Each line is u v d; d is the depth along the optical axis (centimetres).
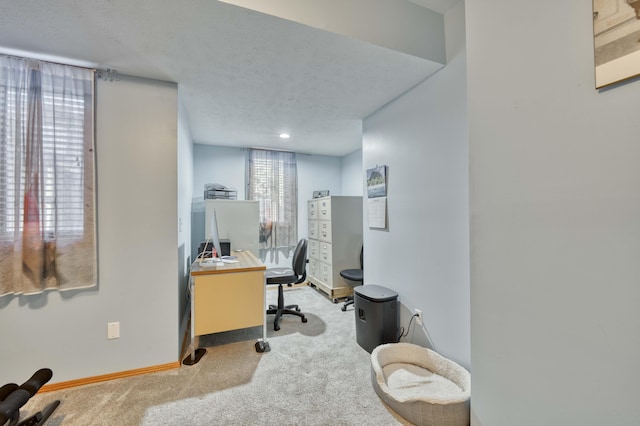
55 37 152
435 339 199
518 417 111
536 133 104
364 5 164
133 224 196
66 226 177
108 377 188
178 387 180
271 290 425
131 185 196
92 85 184
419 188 214
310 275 453
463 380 165
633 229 80
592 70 88
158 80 205
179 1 129
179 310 216
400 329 234
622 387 82
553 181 99
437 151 197
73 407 161
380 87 221
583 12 90
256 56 177
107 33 150
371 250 279
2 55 164
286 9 145
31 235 169
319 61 184
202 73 197
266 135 366
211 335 259
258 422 150
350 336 258
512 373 113
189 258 324
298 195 482
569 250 94
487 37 123
